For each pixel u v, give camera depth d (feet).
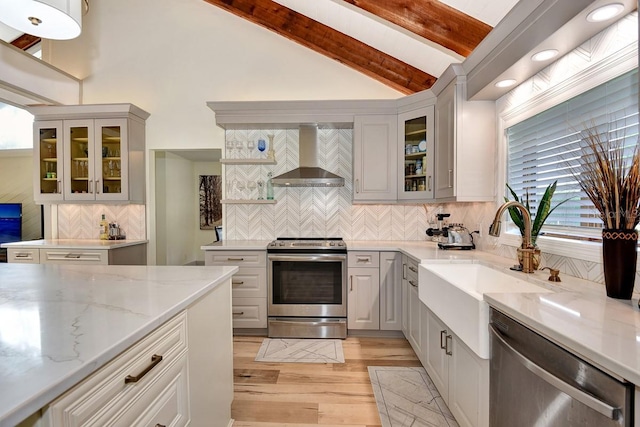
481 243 9.36
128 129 12.06
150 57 13.19
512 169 7.95
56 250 11.19
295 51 12.91
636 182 4.11
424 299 7.25
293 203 12.71
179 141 13.11
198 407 4.69
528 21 5.74
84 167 12.44
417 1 8.13
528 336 3.69
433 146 10.25
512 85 7.38
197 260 20.95
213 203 21.06
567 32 5.11
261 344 10.04
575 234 5.87
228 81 13.03
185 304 4.10
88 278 5.36
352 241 12.15
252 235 12.77
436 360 7.02
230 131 12.79
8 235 17.43
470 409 5.27
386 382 7.84
